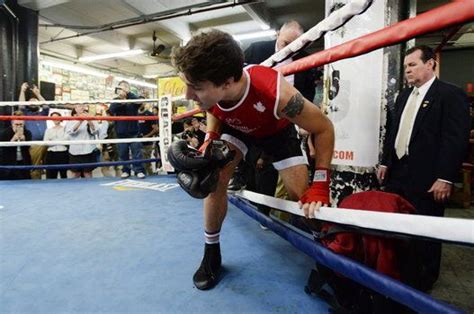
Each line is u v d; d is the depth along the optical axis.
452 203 3.29
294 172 1.17
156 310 1.01
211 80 0.78
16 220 2.00
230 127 1.18
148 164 4.60
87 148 4.07
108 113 3.96
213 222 1.20
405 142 1.43
